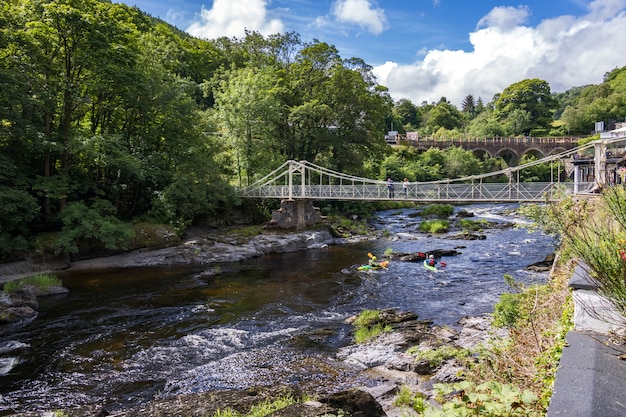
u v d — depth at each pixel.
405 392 7.34
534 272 17.53
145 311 13.32
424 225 31.84
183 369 9.14
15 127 17.20
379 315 12.16
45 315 12.91
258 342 10.70
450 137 81.31
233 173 33.84
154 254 21.05
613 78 112.00
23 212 17.78
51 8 18.38
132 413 6.68
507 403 3.09
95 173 23.80
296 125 36.81
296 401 6.99
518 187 21.20
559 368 2.90
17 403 7.77
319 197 27.48
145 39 26.31
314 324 12.05
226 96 32.62
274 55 41.00
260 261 21.72
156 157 24.84
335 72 36.56
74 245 18.80
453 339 10.02
